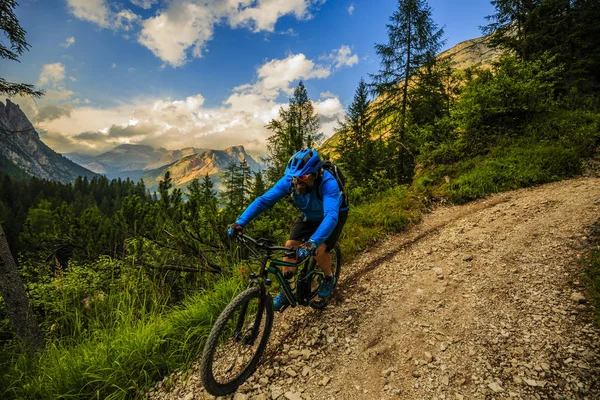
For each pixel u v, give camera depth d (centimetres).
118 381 288
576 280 338
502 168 825
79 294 480
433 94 1509
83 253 735
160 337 332
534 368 239
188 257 618
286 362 298
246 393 264
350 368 281
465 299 356
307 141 990
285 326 355
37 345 464
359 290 420
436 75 1518
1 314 577
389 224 641
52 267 707
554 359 243
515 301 330
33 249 761
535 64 1050
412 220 664
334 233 329
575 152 806
